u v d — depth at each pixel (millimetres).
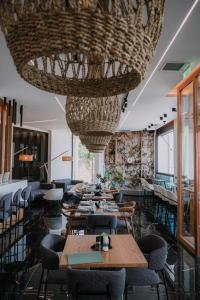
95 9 720
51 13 718
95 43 722
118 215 4879
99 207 5484
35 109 8055
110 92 1248
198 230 4762
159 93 6289
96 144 4234
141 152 13305
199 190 4820
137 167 13461
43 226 7074
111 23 728
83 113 2906
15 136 11172
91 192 7992
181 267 4273
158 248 2984
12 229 6719
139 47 779
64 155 13477
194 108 4910
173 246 5402
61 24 716
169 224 7168
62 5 717
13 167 10992
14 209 6527
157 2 804
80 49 722
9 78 5109
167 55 4090
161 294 3402
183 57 4160
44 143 13039
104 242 2855
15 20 764
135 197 12578
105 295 2330
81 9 715
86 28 718
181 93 5707
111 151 13688
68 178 13547
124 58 758
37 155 12547
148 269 2977
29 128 11773
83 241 3146
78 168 14359
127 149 13547
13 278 3830
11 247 5262
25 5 738
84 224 5242
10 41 785
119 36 738
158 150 13062
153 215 8461
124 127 12234
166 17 3066
